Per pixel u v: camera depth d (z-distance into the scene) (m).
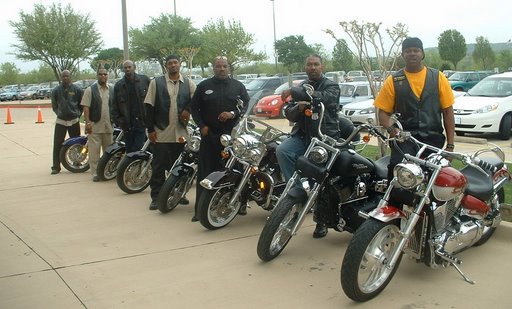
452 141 4.95
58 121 9.58
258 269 4.89
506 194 6.92
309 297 4.30
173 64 6.84
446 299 4.21
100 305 4.23
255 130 6.02
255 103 6.29
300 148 5.62
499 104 12.91
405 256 5.07
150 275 4.80
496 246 5.34
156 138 6.90
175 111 6.86
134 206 7.20
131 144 8.42
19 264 5.10
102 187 8.45
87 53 42.62
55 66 42.09
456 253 4.78
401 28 8.77
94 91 8.88
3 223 6.50
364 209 4.92
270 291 4.42
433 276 4.65
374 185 5.02
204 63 41.09
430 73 4.83
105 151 8.76
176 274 4.81
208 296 4.35
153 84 6.83
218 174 5.86
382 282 4.25
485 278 4.59
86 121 8.88
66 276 4.80
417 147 4.71
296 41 45.78
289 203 4.88
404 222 4.25
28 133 16.45
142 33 37.56
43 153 12.21
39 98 49.53
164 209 6.69
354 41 8.85
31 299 4.34
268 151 6.02
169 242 5.68
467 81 25.47
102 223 6.42
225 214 6.13
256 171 5.88
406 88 4.80
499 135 13.09
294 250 5.36
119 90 8.19
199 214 5.89
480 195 4.73
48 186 8.59
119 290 4.49
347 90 18.11
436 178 4.21
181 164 6.79
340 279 4.24
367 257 4.14
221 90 6.33
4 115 26.19
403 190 4.21
